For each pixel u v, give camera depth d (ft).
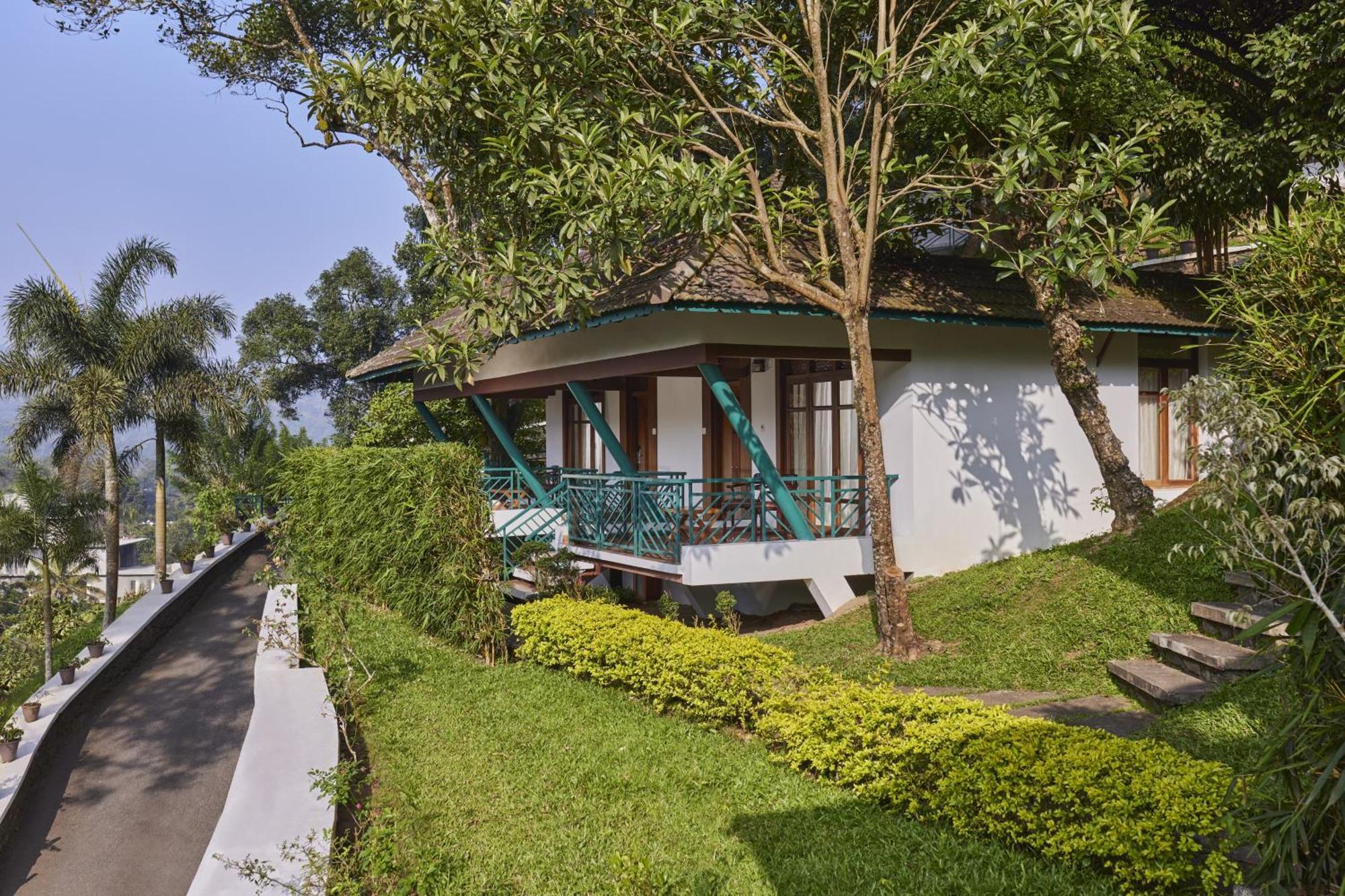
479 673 35.58
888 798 20.58
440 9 33.50
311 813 22.35
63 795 42.75
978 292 42.01
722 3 34.32
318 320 176.45
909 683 29.99
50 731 48.60
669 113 36.68
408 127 36.68
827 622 38.86
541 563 42.14
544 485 68.90
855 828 19.61
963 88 32.35
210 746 48.44
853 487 43.62
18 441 80.64
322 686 33.63
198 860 35.88
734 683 26.30
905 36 38.83
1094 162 34.19
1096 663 28.25
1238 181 41.19
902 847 18.48
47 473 78.28
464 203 42.06
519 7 34.09
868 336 33.45
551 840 20.21
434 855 18.90
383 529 47.29
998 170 32.86
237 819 22.06
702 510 40.42
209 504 116.26
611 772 23.86
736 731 26.71
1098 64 33.09
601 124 34.83
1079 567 34.58
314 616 45.62
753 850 18.97
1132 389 47.01
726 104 38.27
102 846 37.50
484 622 37.96
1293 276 12.51
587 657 32.65
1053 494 44.19
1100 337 45.55
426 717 30.04
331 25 81.71
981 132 35.06
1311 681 12.03
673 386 57.77
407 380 77.87
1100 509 40.47
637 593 54.60
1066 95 34.24
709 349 38.60
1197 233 46.88
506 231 39.83
